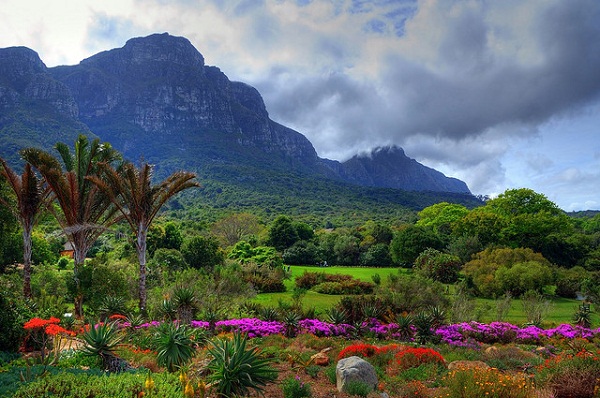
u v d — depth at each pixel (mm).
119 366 9227
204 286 23578
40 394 6480
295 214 149000
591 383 8531
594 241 65000
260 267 42500
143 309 19109
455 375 8398
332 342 15242
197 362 9047
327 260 64750
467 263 42188
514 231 55469
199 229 71000
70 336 12578
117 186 20891
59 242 48625
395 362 11852
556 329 20438
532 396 7828
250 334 16203
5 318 10508
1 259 30469
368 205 199750
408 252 55938
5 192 25578
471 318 23312
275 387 9062
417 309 22438
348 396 8734
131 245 36594
